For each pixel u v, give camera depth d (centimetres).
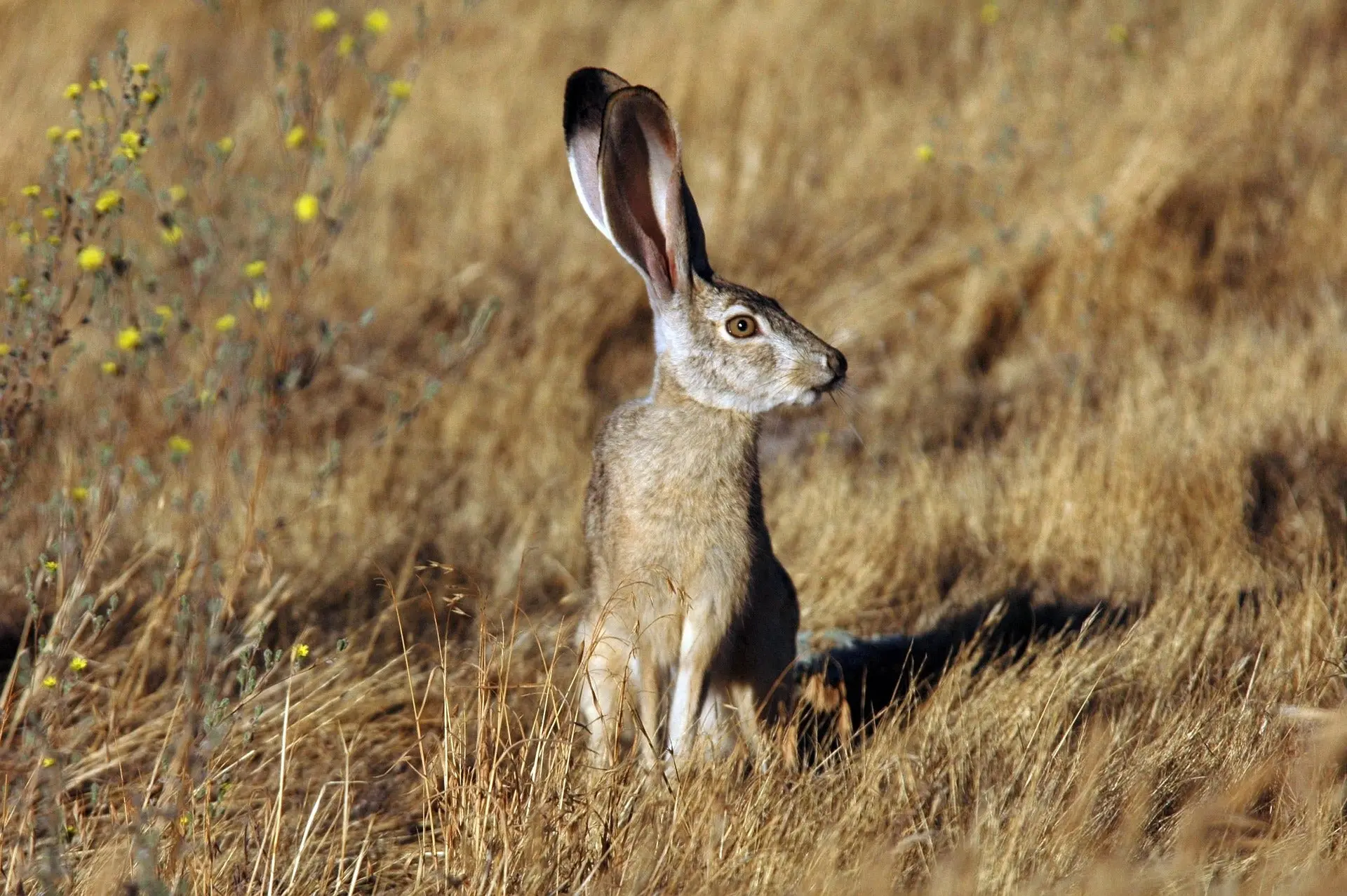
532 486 1273
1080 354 1441
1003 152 1736
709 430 822
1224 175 1623
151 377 1185
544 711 771
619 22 2250
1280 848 650
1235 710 779
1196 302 1509
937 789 746
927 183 1770
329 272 1580
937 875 623
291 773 819
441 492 1253
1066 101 1859
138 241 1313
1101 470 1128
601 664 818
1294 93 1781
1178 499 1102
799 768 807
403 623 1030
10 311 902
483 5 2241
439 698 922
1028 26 2117
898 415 1403
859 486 1243
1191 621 927
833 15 2167
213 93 1945
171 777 680
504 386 1403
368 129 1812
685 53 2019
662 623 812
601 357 1541
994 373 1471
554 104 1983
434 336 1524
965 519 1155
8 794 732
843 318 1543
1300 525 1073
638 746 771
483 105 1969
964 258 1606
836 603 1055
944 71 2055
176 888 607
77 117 907
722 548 816
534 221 1770
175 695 877
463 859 667
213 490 965
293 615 1014
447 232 1742
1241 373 1277
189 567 883
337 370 1436
